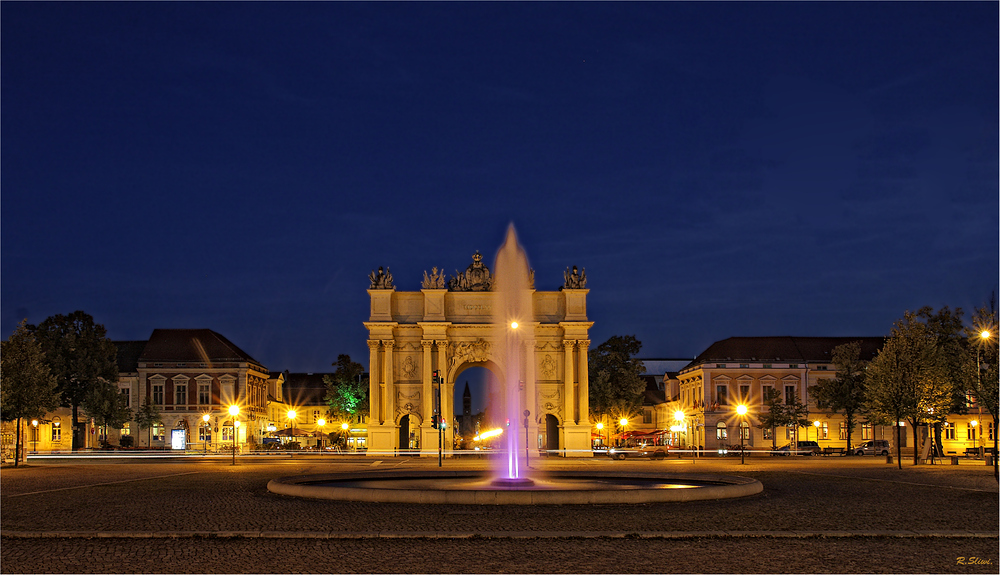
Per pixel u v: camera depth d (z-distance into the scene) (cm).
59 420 11288
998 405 5356
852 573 1825
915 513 2839
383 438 9669
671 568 1870
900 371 6594
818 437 11531
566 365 9812
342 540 2202
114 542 2189
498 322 9800
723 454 10069
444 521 2550
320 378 16088
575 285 9950
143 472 5497
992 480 4688
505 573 1820
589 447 9681
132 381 12100
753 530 2345
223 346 12481
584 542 2173
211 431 12006
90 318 10938
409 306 9950
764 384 11712
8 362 6303
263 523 2533
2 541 2203
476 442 13025
